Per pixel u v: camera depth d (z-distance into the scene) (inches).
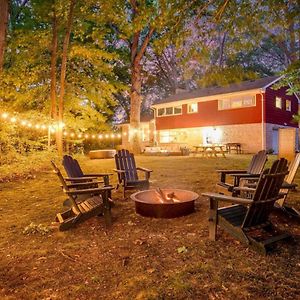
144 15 241.0
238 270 116.2
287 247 137.9
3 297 103.1
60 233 166.2
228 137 1050.1
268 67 1614.2
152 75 1689.2
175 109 1232.8
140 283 108.7
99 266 124.3
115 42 908.6
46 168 480.7
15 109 665.0
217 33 225.5
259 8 210.8
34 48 649.0
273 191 139.5
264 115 954.7
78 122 717.9
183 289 103.2
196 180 340.2
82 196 217.3
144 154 896.9
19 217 202.4
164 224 178.7
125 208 218.5
